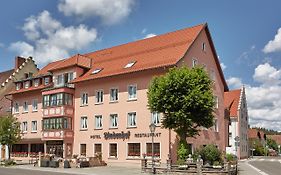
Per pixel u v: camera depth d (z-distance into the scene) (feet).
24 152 169.99
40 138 160.76
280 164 144.05
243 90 226.79
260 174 98.73
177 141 116.67
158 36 147.64
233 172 95.20
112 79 138.10
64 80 155.84
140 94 128.88
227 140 164.35
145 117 126.31
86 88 147.23
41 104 165.37
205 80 106.11
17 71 202.39
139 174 98.37
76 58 154.20
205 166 94.53
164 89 104.42
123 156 130.72
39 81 169.17
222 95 152.15
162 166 109.81
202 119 104.73
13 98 181.98
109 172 104.58
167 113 105.19
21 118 175.11
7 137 152.15
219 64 148.97
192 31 138.72
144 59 134.72
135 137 128.16
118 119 134.31
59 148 147.95
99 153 135.54
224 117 161.07
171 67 120.16
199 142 129.59
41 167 128.26
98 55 162.81
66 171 108.68
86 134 144.46
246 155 231.91
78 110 148.77
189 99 101.55
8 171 108.47
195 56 133.80
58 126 147.54
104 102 139.95
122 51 152.87
